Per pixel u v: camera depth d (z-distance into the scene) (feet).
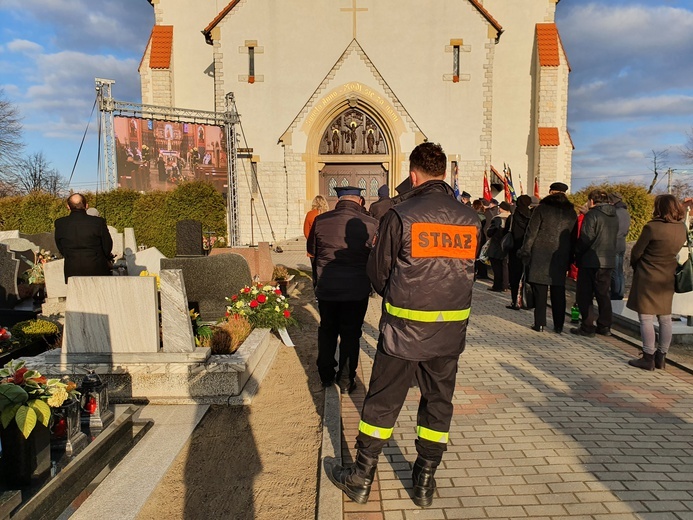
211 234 49.67
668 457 12.15
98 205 55.72
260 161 70.95
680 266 18.11
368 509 10.19
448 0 68.23
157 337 15.76
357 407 15.48
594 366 19.06
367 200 72.23
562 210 23.52
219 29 70.13
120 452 12.44
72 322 15.70
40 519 9.64
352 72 68.90
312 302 32.73
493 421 14.20
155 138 59.21
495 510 10.08
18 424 9.45
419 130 68.95
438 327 9.85
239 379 15.89
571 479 11.18
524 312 29.55
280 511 10.29
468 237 10.05
